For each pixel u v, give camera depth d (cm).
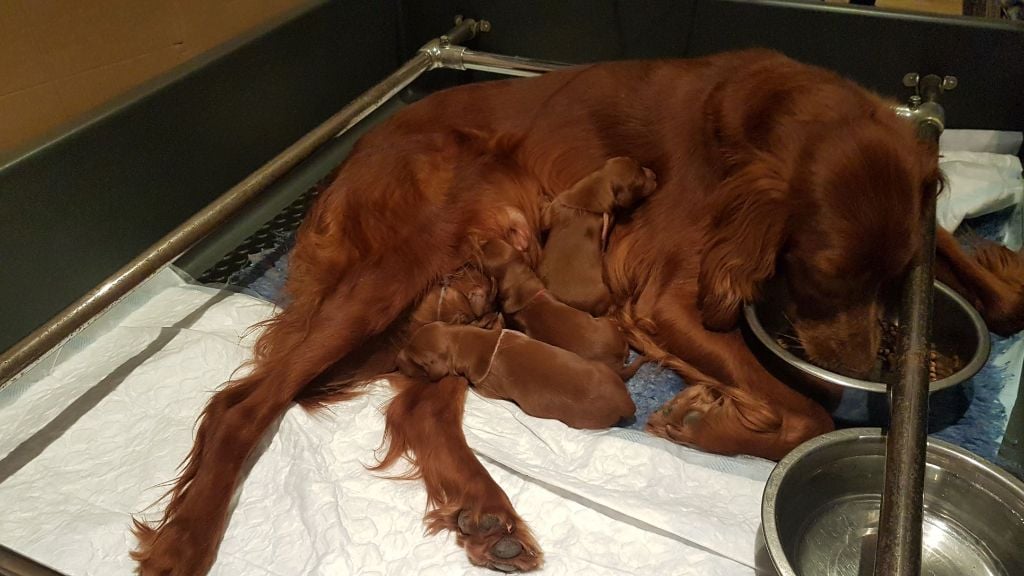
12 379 58
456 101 81
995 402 72
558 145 80
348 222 72
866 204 59
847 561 59
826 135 62
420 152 76
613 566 57
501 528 57
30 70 73
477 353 69
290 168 82
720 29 104
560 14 110
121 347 75
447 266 75
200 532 56
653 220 77
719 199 68
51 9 74
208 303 81
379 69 118
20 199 71
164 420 68
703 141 73
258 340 70
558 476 62
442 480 61
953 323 72
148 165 83
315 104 107
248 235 94
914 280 61
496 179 78
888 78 100
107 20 80
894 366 58
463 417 68
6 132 73
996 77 95
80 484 63
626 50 110
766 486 54
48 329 60
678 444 67
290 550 58
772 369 68
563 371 66
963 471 58
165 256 68
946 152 99
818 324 66
